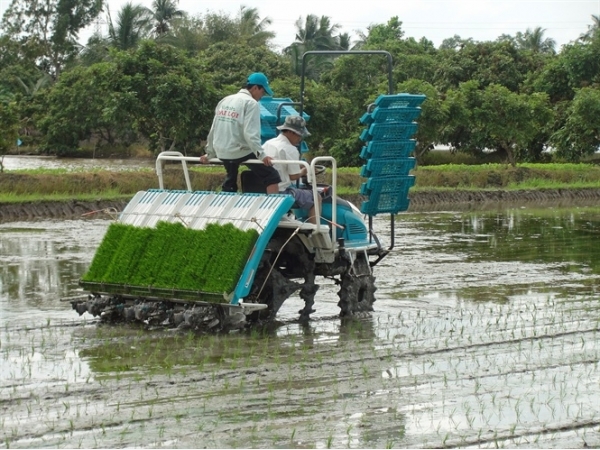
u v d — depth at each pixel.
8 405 6.59
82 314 9.45
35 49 63.50
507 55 47.31
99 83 31.17
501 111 34.69
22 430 6.04
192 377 7.35
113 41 60.62
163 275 8.98
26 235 17.39
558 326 9.50
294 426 6.21
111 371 7.51
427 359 8.11
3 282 11.93
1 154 25.33
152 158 49.16
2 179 23.39
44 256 14.41
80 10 65.00
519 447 5.94
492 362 8.04
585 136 37.59
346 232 9.81
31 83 59.69
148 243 9.23
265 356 8.09
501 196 29.20
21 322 9.41
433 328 9.38
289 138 9.57
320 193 9.63
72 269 13.06
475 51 47.53
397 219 21.72
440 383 7.34
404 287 11.88
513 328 9.41
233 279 8.57
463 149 44.19
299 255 9.57
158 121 30.25
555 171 33.12
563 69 44.22
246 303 8.82
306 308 9.72
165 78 29.48
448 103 34.50
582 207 26.48
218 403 6.68
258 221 8.82
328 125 34.53
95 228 18.77
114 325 9.28
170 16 64.94
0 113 25.05
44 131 51.47
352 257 9.83
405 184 10.26
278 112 10.33
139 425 6.18
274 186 9.41
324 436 6.03
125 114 30.03
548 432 6.24
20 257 14.27
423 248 15.91
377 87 38.09
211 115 30.44
